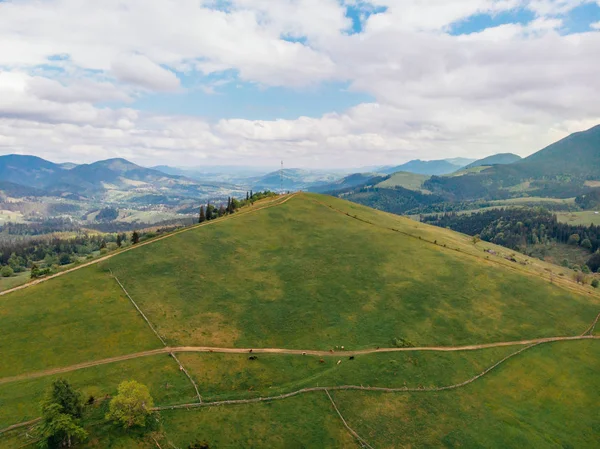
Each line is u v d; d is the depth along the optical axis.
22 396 67.44
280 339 94.19
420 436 70.44
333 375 82.94
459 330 102.75
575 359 94.62
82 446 58.56
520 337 102.06
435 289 120.81
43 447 57.12
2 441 58.16
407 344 95.06
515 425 74.25
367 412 74.56
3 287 104.25
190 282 111.81
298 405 74.31
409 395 79.88
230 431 66.62
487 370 89.25
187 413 68.94
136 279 109.38
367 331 99.75
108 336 86.25
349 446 66.81
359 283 121.56
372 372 84.81
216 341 90.00
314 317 103.31
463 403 79.06
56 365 76.62
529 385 85.38
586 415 77.81
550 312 114.25
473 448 68.62
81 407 62.81
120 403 63.22
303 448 65.44
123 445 60.16
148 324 91.69
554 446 70.12
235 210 192.62
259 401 74.19
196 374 78.19
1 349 78.94
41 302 95.38
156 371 77.31
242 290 112.00
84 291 101.44
